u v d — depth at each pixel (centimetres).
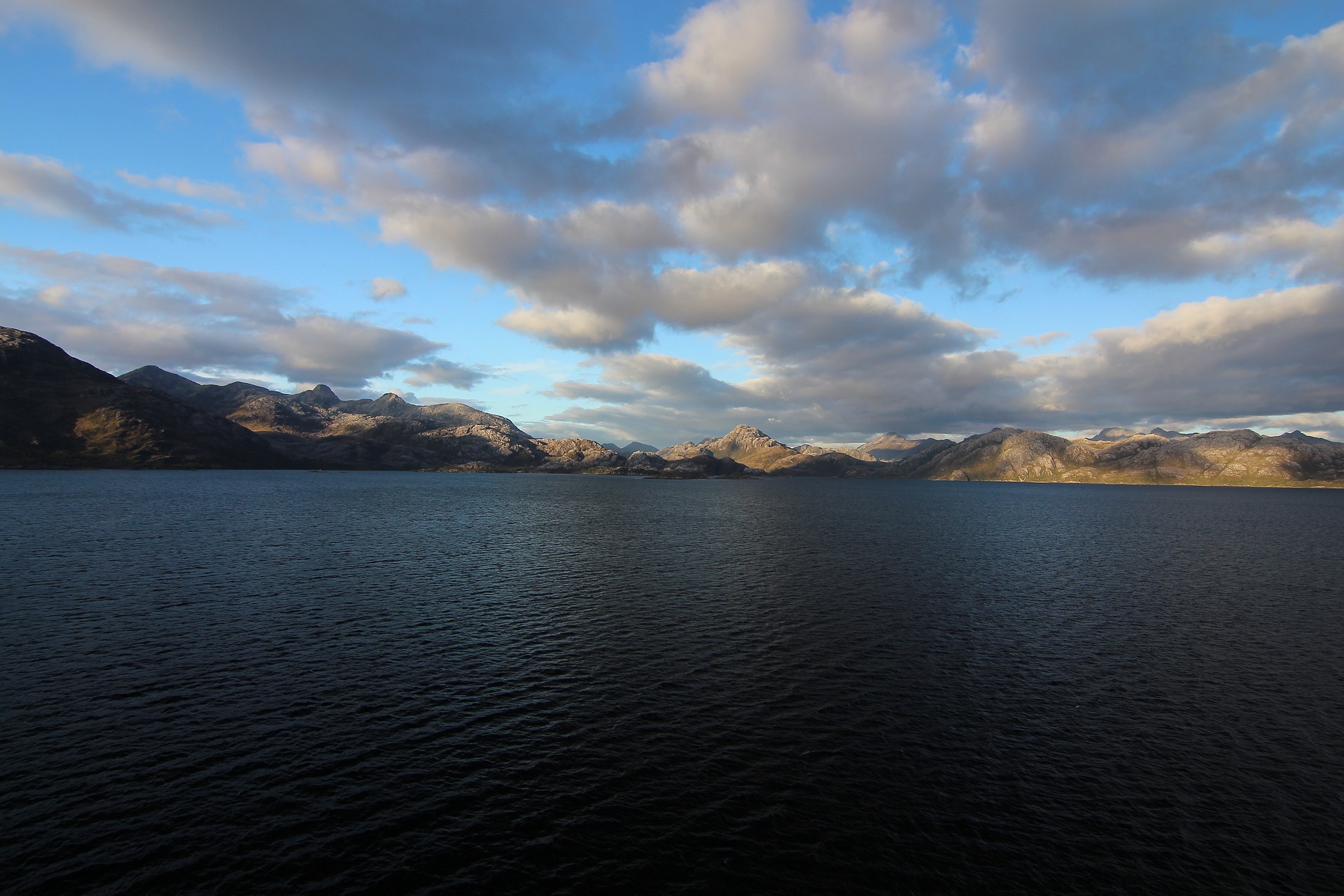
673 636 4403
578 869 2019
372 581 6041
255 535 9000
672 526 11950
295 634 4281
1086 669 3875
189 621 4491
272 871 1966
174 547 7662
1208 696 3478
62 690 3209
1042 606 5491
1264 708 3319
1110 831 2272
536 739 2852
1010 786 2550
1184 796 2502
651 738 2883
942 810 2378
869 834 2230
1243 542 10831
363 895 1883
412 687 3412
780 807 2372
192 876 1928
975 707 3291
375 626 4525
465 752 2719
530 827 2219
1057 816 2361
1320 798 2497
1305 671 3872
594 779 2534
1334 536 11894
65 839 2064
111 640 4012
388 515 12838
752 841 2178
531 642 4228
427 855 2061
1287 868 2089
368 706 3162
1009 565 7806
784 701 3328
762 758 2728
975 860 2108
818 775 2602
